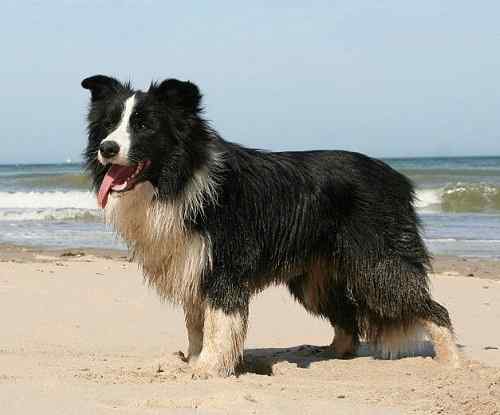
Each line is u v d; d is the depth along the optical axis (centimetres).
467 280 1173
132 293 999
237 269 598
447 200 2469
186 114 585
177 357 640
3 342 719
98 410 454
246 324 605
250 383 557
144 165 573
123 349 703
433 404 505
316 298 698
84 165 618
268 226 616
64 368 589
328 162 652
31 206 2644
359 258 643
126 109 575
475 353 705
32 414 443
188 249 588
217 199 589
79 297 966
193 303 617
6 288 1019
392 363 654
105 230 1991
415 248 660
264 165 625
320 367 640
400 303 649
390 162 7319
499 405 510
